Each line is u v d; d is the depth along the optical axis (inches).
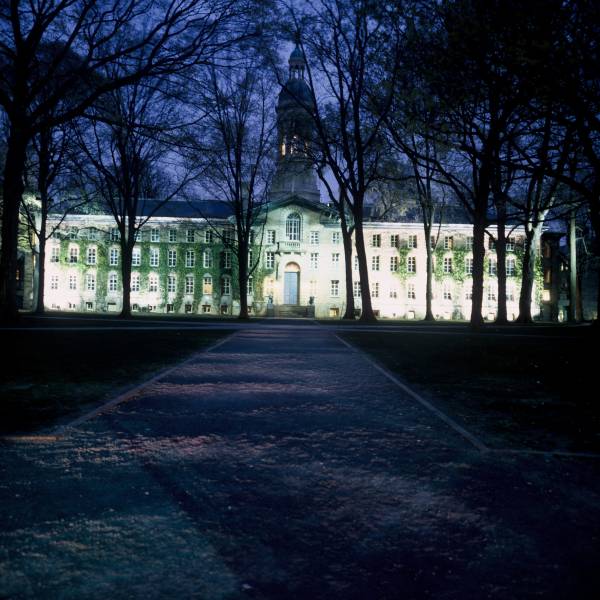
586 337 789.2
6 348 494.6
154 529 123.6
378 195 1748.3
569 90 348.8
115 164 1370.6
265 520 129.6
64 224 2359.7
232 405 267.3
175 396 288.5
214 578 102.8
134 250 2406.5
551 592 99.0
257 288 2378.2
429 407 264.1
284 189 2551.7
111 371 370.9
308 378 361.4
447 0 373.4
